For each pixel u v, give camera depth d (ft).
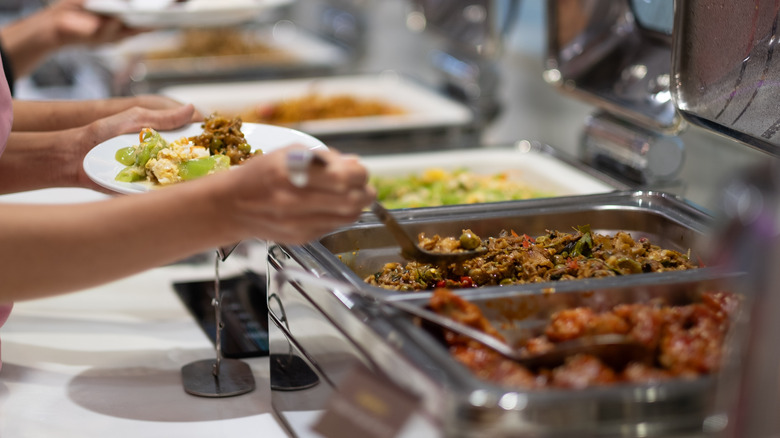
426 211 4.74
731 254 2.58
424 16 10.30
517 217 4.75
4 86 4.98
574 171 6.77
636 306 3.49
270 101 10.21
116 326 5.44
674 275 3.75
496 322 3.63
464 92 9.75
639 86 6.12
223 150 5.02
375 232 4.53
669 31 5.96
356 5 13.91
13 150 5.27
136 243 3.41
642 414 2.81
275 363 4.32
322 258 3.93
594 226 4.82
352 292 3.56
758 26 4.42
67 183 5.32
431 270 4.25
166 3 8.57
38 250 3.44
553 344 3.43
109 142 5.00
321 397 3.71
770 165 2.52
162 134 5.28
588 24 6.69
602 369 3.04
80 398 4.49
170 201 3.35
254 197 3.20
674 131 5.65
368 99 10.11
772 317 2.57
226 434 4.11
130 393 4.55
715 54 4.64
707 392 2.84
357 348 3.36
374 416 3.22
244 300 5.82
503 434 2.74
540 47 10.28
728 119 4.64
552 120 9.77
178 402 4.46
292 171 3.02
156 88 10.87
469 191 6.84
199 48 12.42
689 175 7.34
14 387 4.61
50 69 13.74
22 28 8.57
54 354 5.03
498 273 4.21
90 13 8.71
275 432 4.15
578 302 3.66
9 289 3.55
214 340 5.23
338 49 12.69
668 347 3.22
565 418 2.76
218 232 3.35
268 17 9.60
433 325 3.45
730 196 2.55
